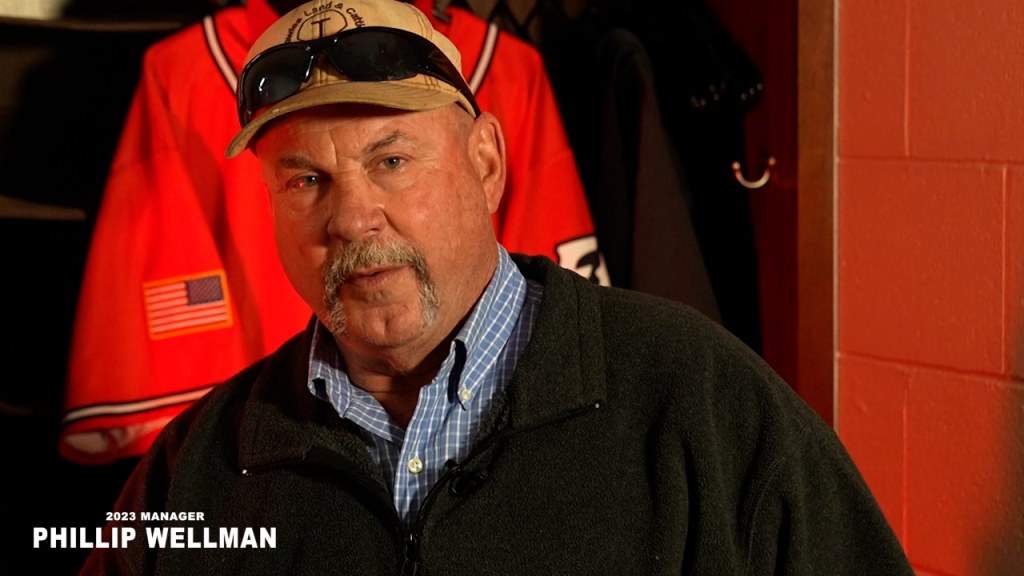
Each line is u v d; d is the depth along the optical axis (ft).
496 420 3.73
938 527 6.21
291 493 3.88
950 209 5.92
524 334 3.93
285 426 3.96
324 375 3.92
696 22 7.27
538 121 6.58
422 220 3.57
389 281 3.57
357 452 3.81
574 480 3.63
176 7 7.26
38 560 7.47
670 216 6.74
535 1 7.77
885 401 6.37
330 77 3.58
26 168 7.26
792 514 3.62
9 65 7.14
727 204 7.58
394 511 3.71
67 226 7.38
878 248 6.29
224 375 6.18
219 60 6.22
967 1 5.72
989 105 5.68
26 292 7.40
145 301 6.10
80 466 7.53
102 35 7.18
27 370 7.41
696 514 3.59
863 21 6.19
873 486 6.50
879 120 6.19
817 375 6.65
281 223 3.75
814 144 6.48
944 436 6.11
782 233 7.52
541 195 6.50
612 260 6.94
